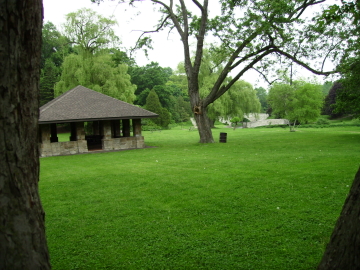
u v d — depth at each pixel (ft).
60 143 73.82
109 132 79.66
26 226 8.54
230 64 79.92
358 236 9.40
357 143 69.00
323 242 17.17
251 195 27.12
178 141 102.99
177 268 15.47
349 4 21.66
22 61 8.52
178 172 40.40
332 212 21.58
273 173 35.68
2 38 8.12
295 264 15.12
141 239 19.21
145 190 31.50
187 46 84.23
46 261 9.03
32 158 8.93
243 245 17.53
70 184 36.40
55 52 204.85
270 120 228.22
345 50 66.90
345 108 83.87
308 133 117.91
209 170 40.63
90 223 22.63
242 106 183.73
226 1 73.77
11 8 8.15
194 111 86.94
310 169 36.42
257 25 71.36
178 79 200.23
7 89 8.22
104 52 126.82
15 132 8.39
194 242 18.31
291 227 19.53
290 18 72.64
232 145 77.61
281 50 75.10
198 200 26.73
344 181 29.48
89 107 78.59
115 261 16.56
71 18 118.73
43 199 30.14
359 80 73.72
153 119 208.13
